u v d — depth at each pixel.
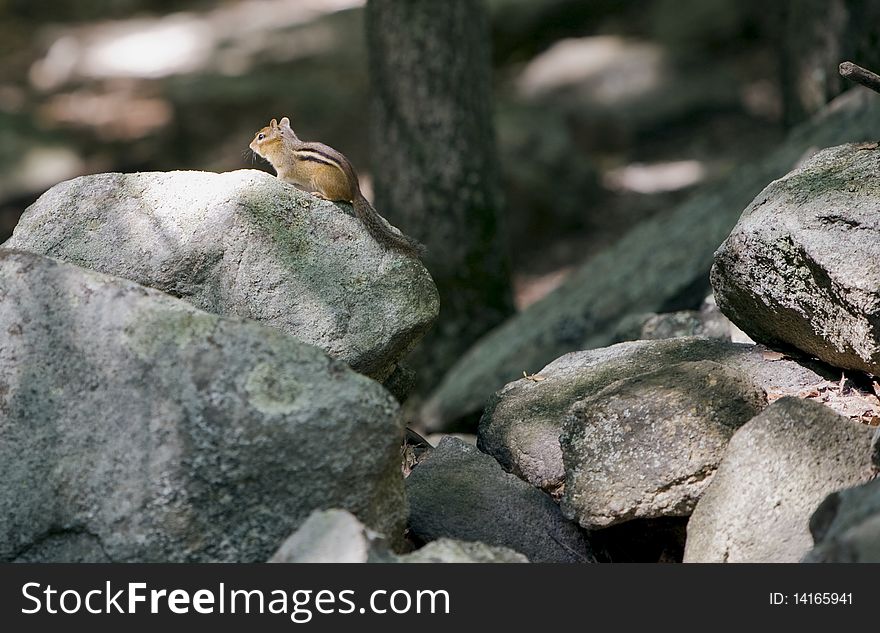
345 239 6.11
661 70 20.19
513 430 6.15
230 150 17.97
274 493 4.52
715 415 5.30
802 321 5.88
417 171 11.45
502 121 18.19
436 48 11.23
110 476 4.61
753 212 6.04
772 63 20.48
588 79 20.31
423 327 6.21
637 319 8.56
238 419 4.48
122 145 18.30
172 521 4.51
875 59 10.59
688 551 5.01
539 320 10.34
